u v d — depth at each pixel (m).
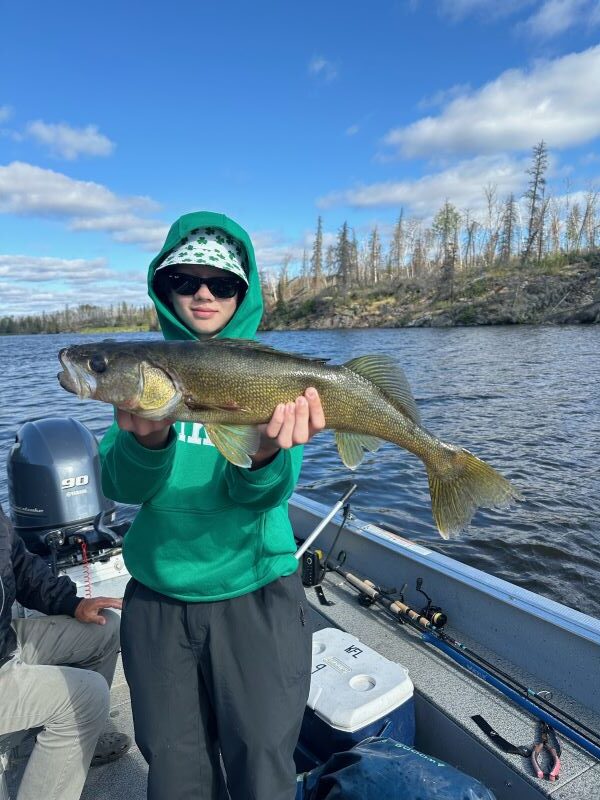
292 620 2.16
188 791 2.06
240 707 2.00
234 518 2.10
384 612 3.74
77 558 3.86
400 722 2.72
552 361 26.39
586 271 60.28
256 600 2.12
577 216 82.12
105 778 2.89
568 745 2.54
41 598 3.00
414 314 66.56
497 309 59.00
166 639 2.11
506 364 25.84
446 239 87.25
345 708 2.60
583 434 12.80
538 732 2.62
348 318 71.06
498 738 2.58
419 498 9.21
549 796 2.29
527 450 11.61
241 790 1.96
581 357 27.56
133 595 2.23
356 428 2.57
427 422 14.39
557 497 9.00
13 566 2.94
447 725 2.78
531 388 19.08
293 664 2.09
